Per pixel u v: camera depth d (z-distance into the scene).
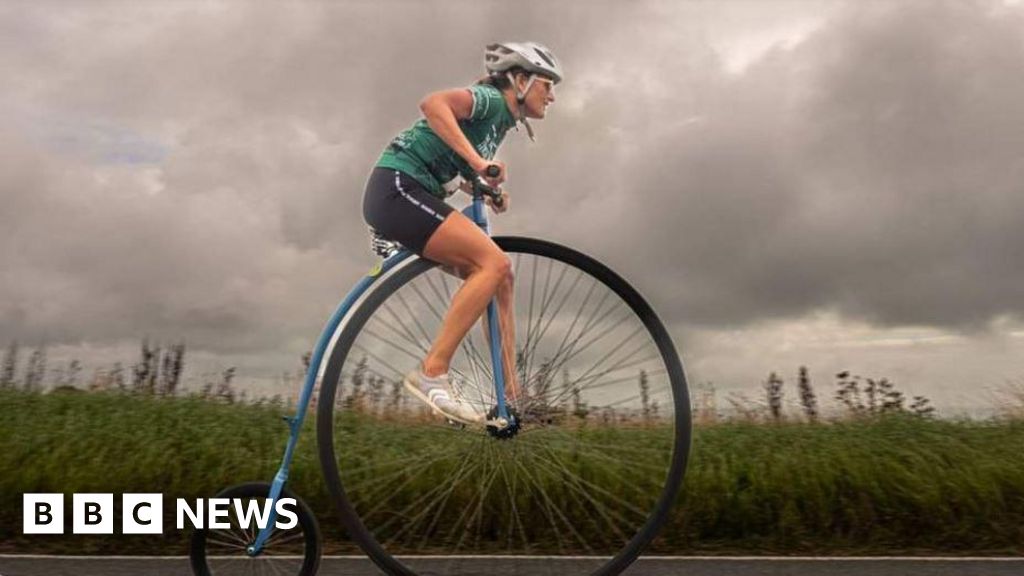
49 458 4.19
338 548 3.61
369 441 3.41
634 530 3.41
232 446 4.47
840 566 3.35
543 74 2.76
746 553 3.70
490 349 2.78
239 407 5.58
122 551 3.65
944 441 4.61
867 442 4.61
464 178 2.79
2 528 3.81
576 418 2.84
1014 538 3.77
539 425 2.84
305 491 3.93
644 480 3.12
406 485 3.55
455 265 2.70
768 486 3.89
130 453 4.39
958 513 3.87
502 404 2.73
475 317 2.66
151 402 5.68
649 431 2.95
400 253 2.75
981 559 3.44
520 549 3.58
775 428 5.21
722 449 4.61
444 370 2.68
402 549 3.58
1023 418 5.27
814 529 3.85
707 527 3.81
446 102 2.63
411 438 3.36
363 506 3.58
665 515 2.75
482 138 2.77
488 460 3.29
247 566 3.03
